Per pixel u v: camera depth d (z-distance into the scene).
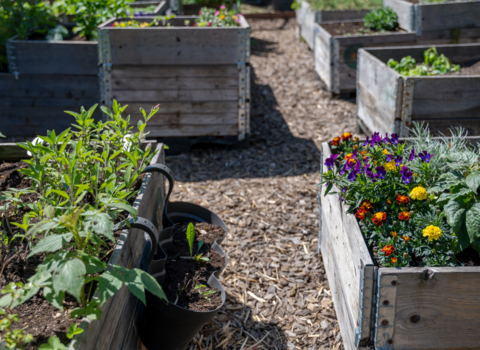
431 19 6.17
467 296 1.68
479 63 5.04
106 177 2.09
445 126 3.99
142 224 1.77
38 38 5.38
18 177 2.58
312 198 3.94
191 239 2.21
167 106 4.72
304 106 6.27
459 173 2.10
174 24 6.11
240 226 3.52
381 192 2.12
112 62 4.51
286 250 3.21
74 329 1.25
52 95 4.72
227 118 4.82
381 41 6.23
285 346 2.38
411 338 1.74
